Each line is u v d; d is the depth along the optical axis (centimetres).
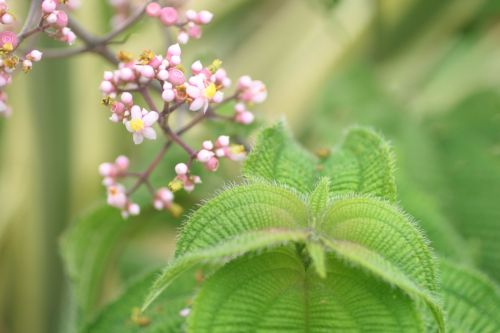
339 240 32
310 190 36
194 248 31
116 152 60
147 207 48
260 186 32
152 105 37
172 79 36
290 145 37
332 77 60
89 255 47
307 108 63
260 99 41
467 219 53
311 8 65
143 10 42
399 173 47
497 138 57
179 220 50
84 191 59
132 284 41
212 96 36
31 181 59
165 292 40
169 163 49
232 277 32
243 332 31
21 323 61
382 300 32
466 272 38
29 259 60
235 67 64
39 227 60
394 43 64
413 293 31
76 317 46
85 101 57
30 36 40
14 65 37
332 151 38
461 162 56
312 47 64
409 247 32
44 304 61
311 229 32
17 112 58
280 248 32
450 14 63
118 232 47
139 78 37
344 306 32
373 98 59
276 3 66
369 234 32
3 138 58
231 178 48
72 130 58
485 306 37
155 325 39
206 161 37
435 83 64
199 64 37
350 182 36
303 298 32
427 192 53
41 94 56
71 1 38
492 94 59
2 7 37
